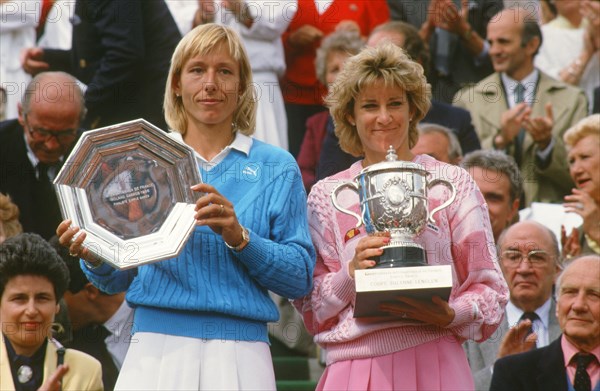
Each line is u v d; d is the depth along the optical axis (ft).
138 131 25.22
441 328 25.49
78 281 34.94
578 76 51.55
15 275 29.73
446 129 41.04
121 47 44.57
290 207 25.59
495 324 25.76
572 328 32.50
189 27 47.34
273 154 26.04
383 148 26.63
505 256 36.42
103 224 24.59
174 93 26.25
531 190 45.78
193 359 24.02
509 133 46.32
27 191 41.01
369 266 24.57
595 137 42.14
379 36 45.37
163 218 24.67
